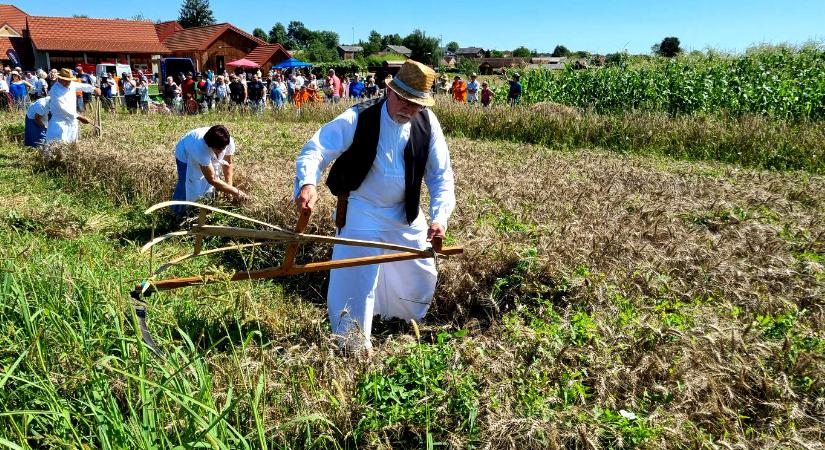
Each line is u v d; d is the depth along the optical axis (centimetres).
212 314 411
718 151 1282
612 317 385
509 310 457
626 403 303
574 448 277
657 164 1132
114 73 2895
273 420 294
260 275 356
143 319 321
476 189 765
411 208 390
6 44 4031
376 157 373
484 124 1623
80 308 350
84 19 4078
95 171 868
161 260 556
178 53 4362
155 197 760
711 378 311
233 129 1509
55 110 1041
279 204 625
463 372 321
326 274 528
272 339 400
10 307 338
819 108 1408
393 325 450
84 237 620
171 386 278
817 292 434
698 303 418
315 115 1997
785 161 1195
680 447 273
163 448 251
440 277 482
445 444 280
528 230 558
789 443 266
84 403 272
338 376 326
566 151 1358
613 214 634
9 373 265
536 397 300
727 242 547
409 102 359
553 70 2092
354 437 286
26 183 880
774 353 338
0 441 232
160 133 1312
